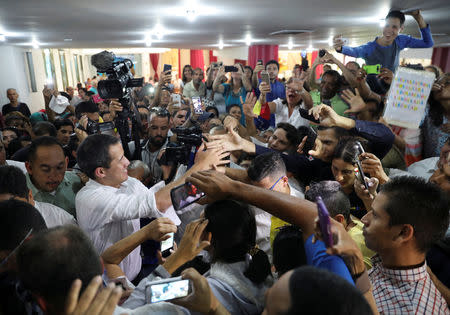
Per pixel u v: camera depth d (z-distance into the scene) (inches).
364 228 44.5
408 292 40.8
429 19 190.4
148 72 617.0
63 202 83.7
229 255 44.0
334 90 137.1
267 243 65.1
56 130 134.5
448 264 48.0
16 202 42.0
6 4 143.1
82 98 359.9
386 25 145.6
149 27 223.0
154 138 108.8
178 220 62.2
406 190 40.0
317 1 144.3
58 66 482.3
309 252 34.0
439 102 97.8
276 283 24.9
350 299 22.5
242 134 123.5
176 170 88.4
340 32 258.2
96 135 65.4
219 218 43.5
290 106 167.2
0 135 162.9
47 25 206.1
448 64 397.1
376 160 61.7
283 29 239.0
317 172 88.4
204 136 81.0
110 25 210.8
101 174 64.7
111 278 49.6
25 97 371.9
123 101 96.8
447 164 57.0
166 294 36.0
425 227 39.3
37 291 31.2
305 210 36.6
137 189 73.6
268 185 62.7
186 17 182.5
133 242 50.6
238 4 151.0
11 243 38.7
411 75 81.0
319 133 85.8
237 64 241.1
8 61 345.4
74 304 27.0
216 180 41.0
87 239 34.0
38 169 72.7
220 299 40.7
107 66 90.1
